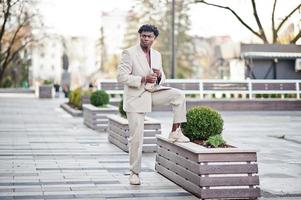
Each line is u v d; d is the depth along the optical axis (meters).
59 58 103.12
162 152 7.26
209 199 5.69
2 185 6.62
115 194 6.09
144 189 6.37
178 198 5.86
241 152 5.73
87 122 15.74
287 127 15.98
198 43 68.75
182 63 49.06
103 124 14.52
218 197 5.68
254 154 5.76
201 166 5.66
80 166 8.23
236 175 5.72
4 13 33.59
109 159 9.05
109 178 7.14
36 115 20.73
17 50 43.78
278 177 7.39
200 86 24.02
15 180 6.98
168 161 6.98
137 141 6.58
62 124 16.61
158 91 6.46
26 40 44.38
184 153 6.21
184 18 45.09
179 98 6.37
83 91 22.77
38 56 103.31
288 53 25.44
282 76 26.05
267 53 25.33
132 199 5.84
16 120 18.16
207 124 6.39
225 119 19.39
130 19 48.91
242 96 24.91
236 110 23.17
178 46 47.09
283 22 30.48
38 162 8.62
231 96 24.95
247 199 5.78
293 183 6.91
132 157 6.64
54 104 29.33
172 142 6.53
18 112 22.47
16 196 5.98
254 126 16.31
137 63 6.42
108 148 10.60
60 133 13.72
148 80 6.34
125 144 10.06
